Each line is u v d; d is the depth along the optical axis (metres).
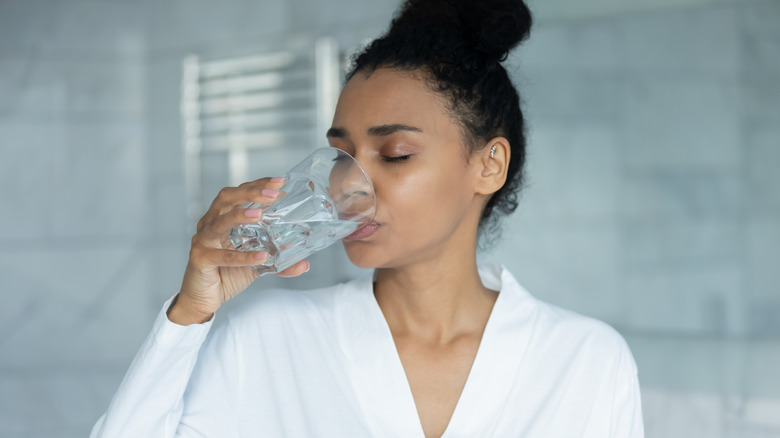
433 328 0.87
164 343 0.72
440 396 0.84
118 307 2.65
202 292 0.72
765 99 2.13
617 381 0.89
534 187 2.27
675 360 2.16
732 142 2.16
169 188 2.61
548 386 0.86
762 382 2.09
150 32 2.63
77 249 2.62
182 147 2.57
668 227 2.20
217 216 0.70
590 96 2.24
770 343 2.09
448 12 0.86
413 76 0.79
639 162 2.22
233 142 2.49
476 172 0.85
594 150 2.25
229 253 0.68
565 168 2.27
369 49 0.82
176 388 0.75
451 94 0.80
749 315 2.16
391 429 0.82
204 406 0.82
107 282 2.64
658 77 2.19
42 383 2.59
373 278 0.92
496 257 2.26
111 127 2.63
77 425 2.62
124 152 2.65
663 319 2.21
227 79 2.50
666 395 2.17
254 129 2.46
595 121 2.24
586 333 0.90
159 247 2.64
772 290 2.15
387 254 0.78
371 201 0.73
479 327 0.89
